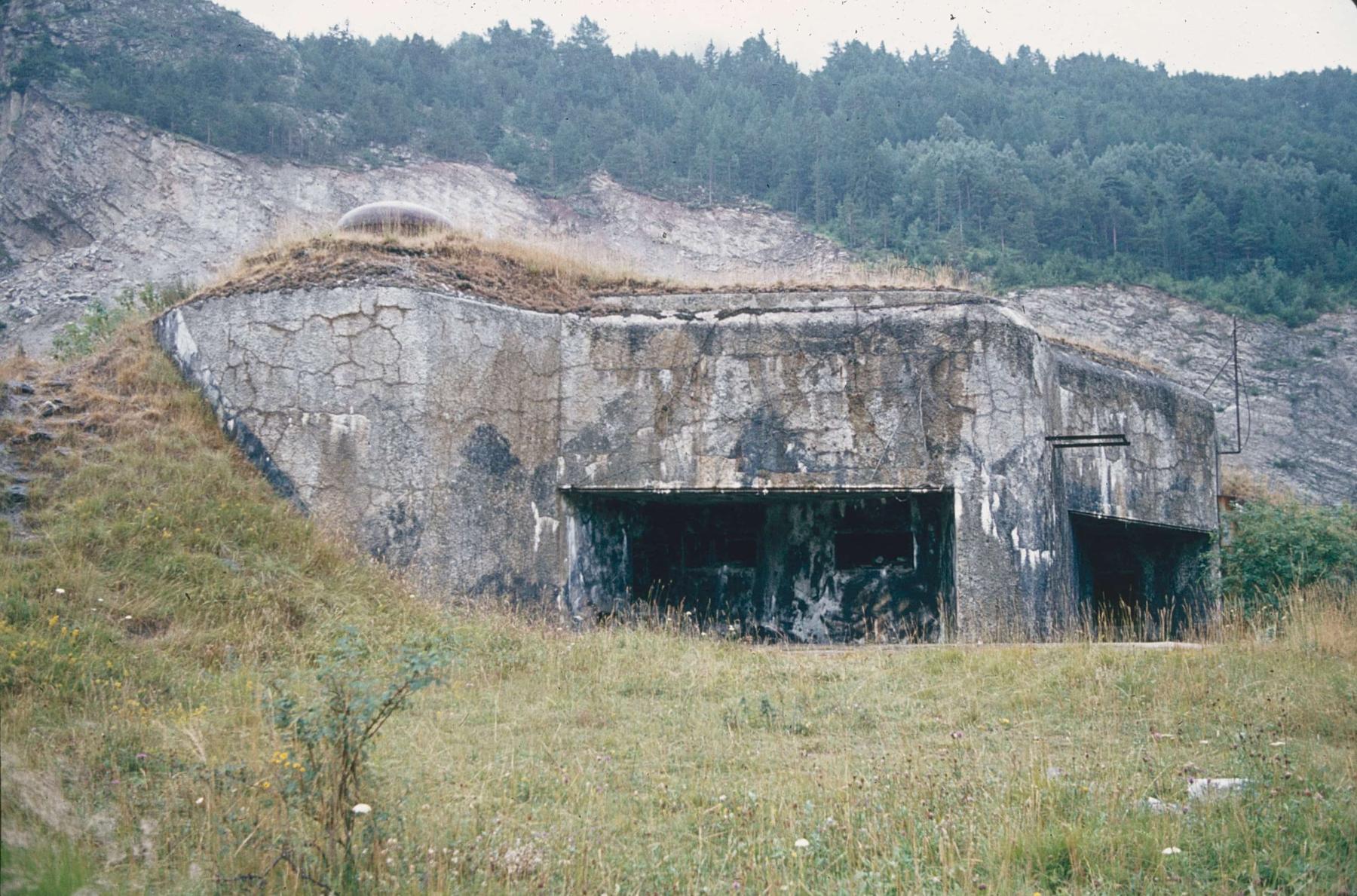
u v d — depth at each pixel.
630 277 14.06
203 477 11.11
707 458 12.42
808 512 13.44
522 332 12.47
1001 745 7.19
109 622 8.71
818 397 12.44
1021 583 12.00
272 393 11.93
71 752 6.37
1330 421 45.84
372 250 12.96
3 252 52.56
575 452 12.52
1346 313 50.12
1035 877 5.23
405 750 6.81
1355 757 6.60
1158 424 15.78
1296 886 4.91
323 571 10.64
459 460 11.74
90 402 11.96
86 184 52.62
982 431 12.23
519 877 5.27
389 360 11.74
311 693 7.74
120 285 49.19
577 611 12.26
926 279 14.09
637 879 5.25
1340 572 14.11
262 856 5.23
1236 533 15.64
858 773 6.64
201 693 7.80
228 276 13.41
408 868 5.16
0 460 10.72
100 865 5.25
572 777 6.55
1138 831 5.46
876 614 13.01
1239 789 5.94
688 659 9.64
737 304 13.13
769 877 5.19
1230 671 8.70
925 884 5.17
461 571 11.53
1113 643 10.41
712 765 6.95
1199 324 49.16
